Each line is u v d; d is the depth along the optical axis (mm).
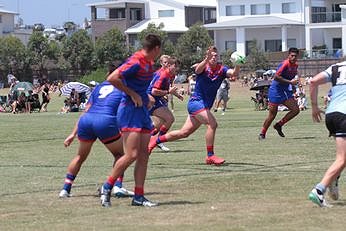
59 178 17172
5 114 53250
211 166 18891
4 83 116688
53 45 119625
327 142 24844
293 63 25375
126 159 13008
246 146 23891
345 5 112562
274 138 26766
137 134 12914
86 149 14227
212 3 140500
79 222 11781
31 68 118750
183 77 92500
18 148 25094
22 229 11312
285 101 25875
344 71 12664
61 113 53750
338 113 12469
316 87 12930
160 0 137375
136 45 122812
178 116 44656
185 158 20844
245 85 91375
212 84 19328
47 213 12641
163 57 21172
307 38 115812
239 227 11164
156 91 20812
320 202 12641
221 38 123062
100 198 13977
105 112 13805
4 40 118500
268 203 13258
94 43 117750
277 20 117312
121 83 12641
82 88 57031
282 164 19000
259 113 47062
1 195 14664
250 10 121812
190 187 15352
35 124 38875
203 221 11672
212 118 19266
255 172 17516
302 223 11422
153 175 17219
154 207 13023
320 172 17359
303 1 116625
